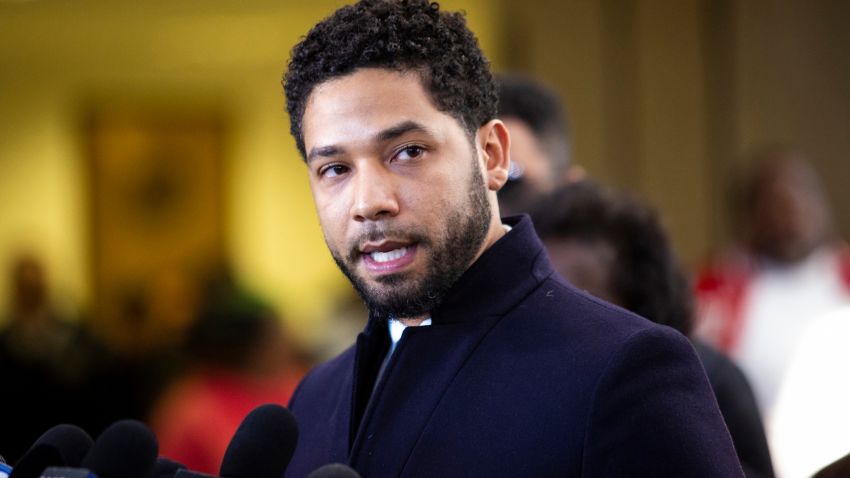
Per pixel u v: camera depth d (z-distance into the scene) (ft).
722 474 11.64
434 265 12.20
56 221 74.43
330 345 56.24
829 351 30.68
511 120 23.81
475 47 12.77
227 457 11.50
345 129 12.01
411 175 12.02
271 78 74.54
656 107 53.62
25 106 74.18
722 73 53.21
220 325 29.86
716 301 33.24
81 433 11.47
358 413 13.21
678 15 53.62
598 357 12.09
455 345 12.67
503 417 12.14
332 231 12.31
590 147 53.98
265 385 29.78
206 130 74.79
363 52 12.05
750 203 33.91
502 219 13.87
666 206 53.31
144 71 74.59
